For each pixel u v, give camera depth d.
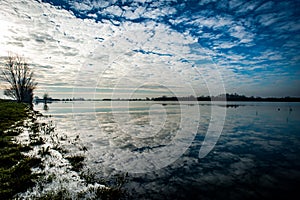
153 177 5.99
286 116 25.30
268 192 5.19
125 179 5.71
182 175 6.19
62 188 4.76
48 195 4.39
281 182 5.77
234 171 6.57
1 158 6.17
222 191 5.21
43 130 12.49
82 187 4.94
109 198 4.52
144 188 5.25
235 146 9.77
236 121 19.59
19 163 6.02
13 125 13.31
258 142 10.60
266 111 34.91
